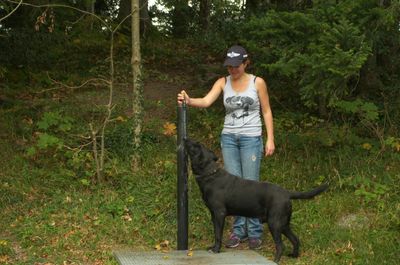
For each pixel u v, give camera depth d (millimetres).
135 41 7121
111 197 6418
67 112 8750
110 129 7949
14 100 9289
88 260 5168
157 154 7438
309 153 7473
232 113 5441
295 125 8328
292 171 7070
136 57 7164
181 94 5340
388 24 6422
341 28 5762
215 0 13258
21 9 12414
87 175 6836
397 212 5945
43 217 5953
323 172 7023
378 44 8016
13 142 7793
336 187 6656
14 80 10539
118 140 7598
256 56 8258
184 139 5293
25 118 8594
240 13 10836
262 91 5355
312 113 8711
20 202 6270
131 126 7617
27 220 5887
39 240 5492
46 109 8883
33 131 8156
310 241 5543
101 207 6203
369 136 8031
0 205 6184
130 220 5992
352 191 6594
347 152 7324
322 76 5980
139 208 6227
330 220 5977
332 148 7566
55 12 11828
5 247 5262
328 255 5223
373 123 8023
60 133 7957
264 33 6594
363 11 6320
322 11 6332
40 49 12453
